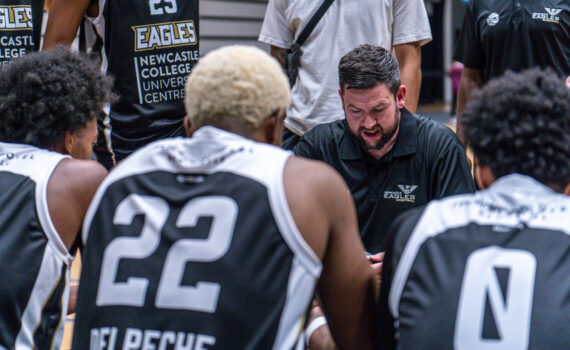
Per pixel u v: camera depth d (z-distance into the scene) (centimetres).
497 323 227
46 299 307
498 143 249
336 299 275
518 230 238
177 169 259
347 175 441
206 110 261
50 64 327
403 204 436
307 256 248
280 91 266
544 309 225
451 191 427
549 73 259
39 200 303
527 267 231
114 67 536
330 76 600
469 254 238
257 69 261
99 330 253
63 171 311
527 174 249
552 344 222
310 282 249
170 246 248
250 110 260
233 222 245
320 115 605
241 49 267
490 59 623
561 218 239
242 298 240
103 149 549
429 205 260
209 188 251
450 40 2861
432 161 431
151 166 265
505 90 253
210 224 246
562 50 603
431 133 436
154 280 246
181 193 254
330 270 269
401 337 244
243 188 248
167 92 551
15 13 571
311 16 601
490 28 614
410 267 248
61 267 311
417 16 612
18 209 303
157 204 256
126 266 252
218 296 240
